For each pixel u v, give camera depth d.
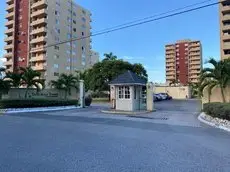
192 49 123.69
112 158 6.78
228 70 21.48
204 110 20.08
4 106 24.52
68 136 10.15
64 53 79.94
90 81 47.28
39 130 11.74
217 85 22.27
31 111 24.22
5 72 29.48
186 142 9.15
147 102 25.91
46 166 5.98
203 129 12.80
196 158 6.87
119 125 13.91
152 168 5.91
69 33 82.62
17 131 11.39
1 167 5.89
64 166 6.00
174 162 6.45
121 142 9.02
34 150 7.64
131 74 25.36
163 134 10.93
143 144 8.70
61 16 79.62
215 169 5.89
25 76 31.75
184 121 16.41
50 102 28.06
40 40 74.00
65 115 20.19
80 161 6.44
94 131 11.58
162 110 26.91
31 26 77.75
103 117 18.61
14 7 81.75
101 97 56.69
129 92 24.70
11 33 82.94
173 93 76.31
